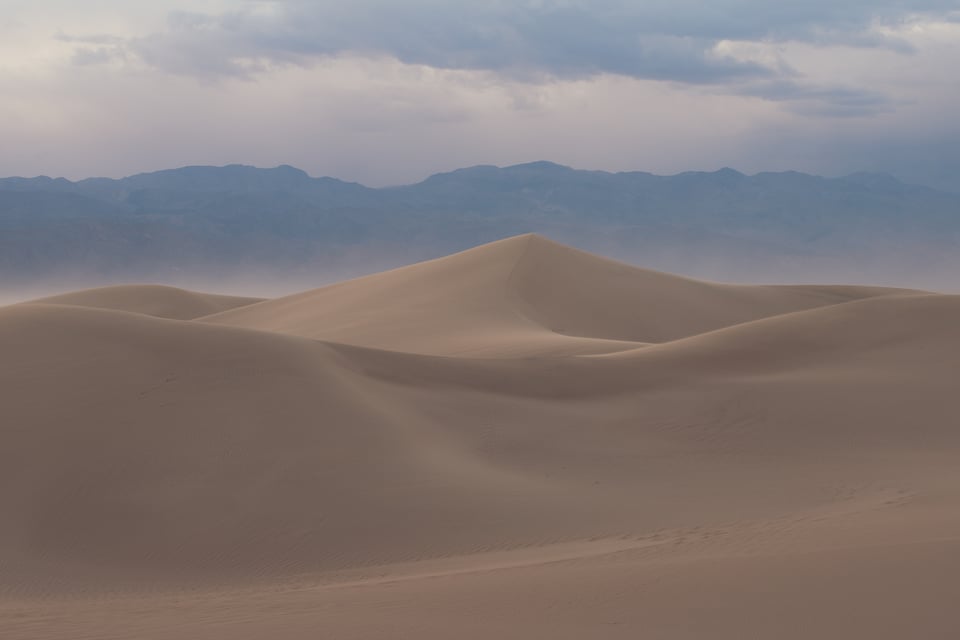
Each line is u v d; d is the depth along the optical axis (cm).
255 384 3475
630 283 10394
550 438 3538
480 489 2903
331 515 2752
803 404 3941
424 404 3700
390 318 8488
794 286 12638
